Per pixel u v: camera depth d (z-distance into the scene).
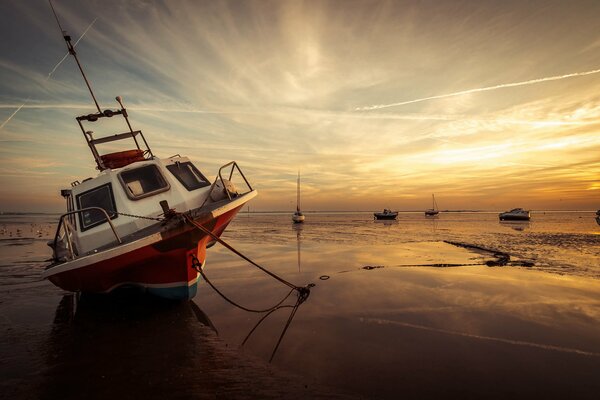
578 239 23.62
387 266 11.65
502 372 4.08
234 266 11.98
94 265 6.27
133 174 7.93
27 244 21.14
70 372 4.26
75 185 8.56
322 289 8.37
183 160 9.05
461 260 13.07
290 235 28.11
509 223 58.41
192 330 5.74
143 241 6.07
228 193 8.45
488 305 6.88
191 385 3.86
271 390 3.71
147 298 7.58
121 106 9.66
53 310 7.21
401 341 5.07
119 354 4.80
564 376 3.98
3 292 8.94
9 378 4.11
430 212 126.06
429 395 3.58
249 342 5.16
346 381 3.89
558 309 6.59
